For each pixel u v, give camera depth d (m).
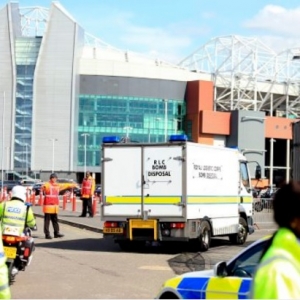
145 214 16.62
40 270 13.45
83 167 111.94
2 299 4.68
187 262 13.53
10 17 113.31
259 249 5.92
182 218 16.33
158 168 16.61
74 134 111.81
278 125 117.81
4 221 10.90
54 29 112.44
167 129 114.50
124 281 12.02
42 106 111.88
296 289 2.94
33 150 111.19
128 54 128.88
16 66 112.50
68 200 52.34
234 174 19.14
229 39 123.94
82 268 13.84
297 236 3.18
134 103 113.94
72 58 111.62
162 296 6.60
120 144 16.92
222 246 18.69
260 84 123.69
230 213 18.70
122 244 17.72
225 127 113.38
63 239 20.73
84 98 113.12
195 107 113.88
